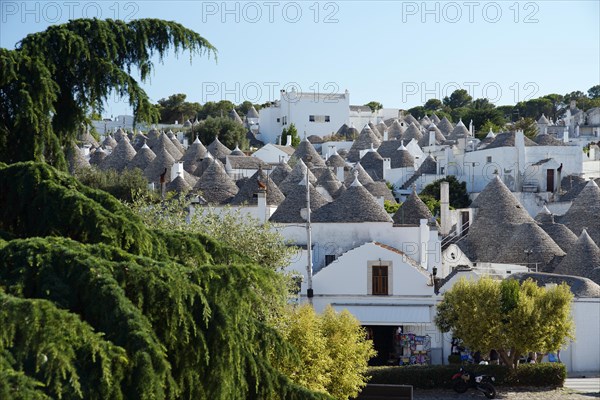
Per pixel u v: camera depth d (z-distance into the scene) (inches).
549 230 3430.1
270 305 1534.2
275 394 1093.1
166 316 960.3
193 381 992.2
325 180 4340.6
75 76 1571.1
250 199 3759.8
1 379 764.0
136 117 1579.7
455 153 5521.7
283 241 2042.3
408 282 2640.3
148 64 1660.9
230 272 1019.3
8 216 1125.1
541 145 5147.6
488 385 2202.3
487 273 2800.2
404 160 6003.9
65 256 945.5
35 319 803.4
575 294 2674.7
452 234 3649.1
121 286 945.5
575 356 2659.9
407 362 2615.7
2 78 1419.8
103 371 832.9
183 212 1852.9
